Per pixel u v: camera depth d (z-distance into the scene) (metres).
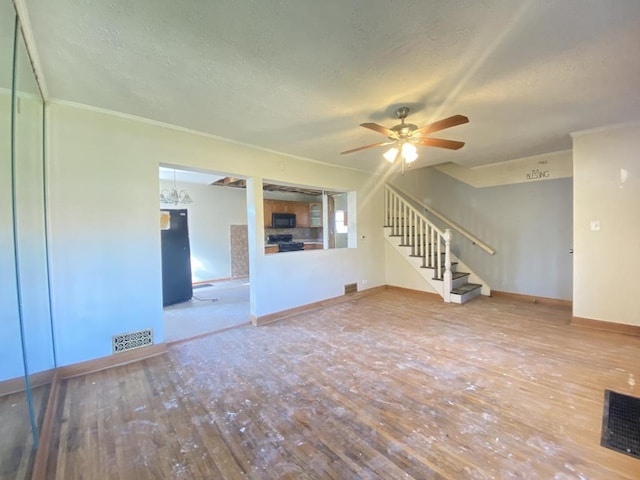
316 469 1.54
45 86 2.28
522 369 2.56
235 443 1.75
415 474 1.50
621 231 3.30
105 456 1.67
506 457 1.59
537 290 4.80
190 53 1.87
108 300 2.81
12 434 1.78
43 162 2.47
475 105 2.66
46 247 2.48
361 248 5.49
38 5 1.43
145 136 3.01
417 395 2.21
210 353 3.06
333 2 1.44
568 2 1.45
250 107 2.68
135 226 2.96
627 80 2.24
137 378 2.56
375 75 2.14
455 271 5.58
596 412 1.96
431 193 6.15
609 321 3.41
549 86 2.33
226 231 7.67
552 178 4.57
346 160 4.69
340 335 3.49
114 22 1.57
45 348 2.46
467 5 1.47
